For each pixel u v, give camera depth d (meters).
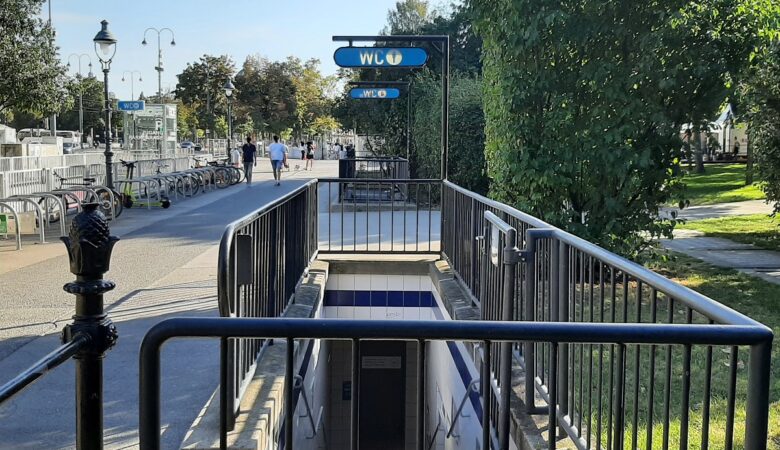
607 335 2.12
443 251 9.16
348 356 10.70
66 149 48.69
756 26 7.61
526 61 8.59
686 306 2.37
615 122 8.16
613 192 8.59
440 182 9.36
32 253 11.06
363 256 9.45
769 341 2.04
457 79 20.83
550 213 8.62
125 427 4.22
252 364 4.54
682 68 7.71
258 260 4.74
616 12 8.04
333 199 19.88
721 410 4.64
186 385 4.95
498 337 2.16
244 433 3.69
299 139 81.38
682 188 8.52
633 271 2.72
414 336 2.17
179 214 16.94
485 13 9.12
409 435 10.90
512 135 8.65
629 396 4.85
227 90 33.31
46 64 22.95
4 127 41.16
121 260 10.26
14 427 4.29
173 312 7.03
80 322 2.35
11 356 5.65
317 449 7.39
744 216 18.28
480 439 5.32
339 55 9.56
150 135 35.44
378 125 28.78
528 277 4.01
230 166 26.23
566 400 3.72
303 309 6.25
